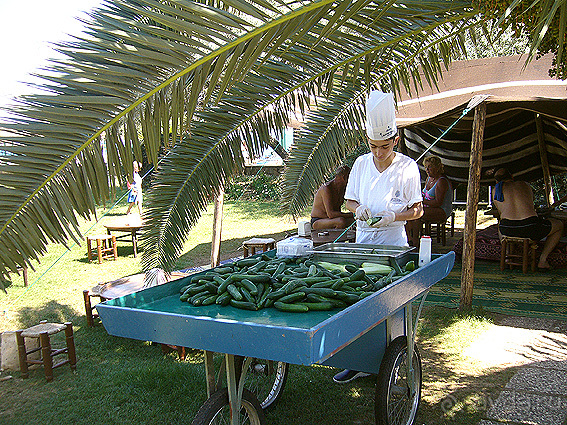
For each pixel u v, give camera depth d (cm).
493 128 926
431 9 297
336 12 226
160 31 224
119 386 443
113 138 232
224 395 258
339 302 254
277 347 197
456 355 475
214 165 383
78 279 914
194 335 219
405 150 1084
